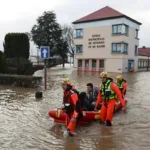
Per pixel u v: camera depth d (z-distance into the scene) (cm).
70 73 3509
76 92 661
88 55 4241
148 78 2664
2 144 582
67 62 7281
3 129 698
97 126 741
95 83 2009
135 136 650
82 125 753
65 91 666
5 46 2645
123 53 3850
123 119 824
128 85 1931
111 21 3934
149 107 1031
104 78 739
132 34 4150
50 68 5125
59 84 1886
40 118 824
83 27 4284
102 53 4062
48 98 1207
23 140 611
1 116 841
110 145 583
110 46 3966
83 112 709
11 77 1714
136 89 1666
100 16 4103
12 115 859
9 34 2636
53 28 5731
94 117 782
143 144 591
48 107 995
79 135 655
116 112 931
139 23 4331
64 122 758
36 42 5741
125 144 590
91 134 664
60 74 3266
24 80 1645
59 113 756
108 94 733
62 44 5781
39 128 713
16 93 1365
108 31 3978
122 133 675
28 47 2698
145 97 1303
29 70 2542
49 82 2058
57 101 1128
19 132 673
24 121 785
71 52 6981
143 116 869
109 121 740
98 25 4091
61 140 614
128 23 3978
